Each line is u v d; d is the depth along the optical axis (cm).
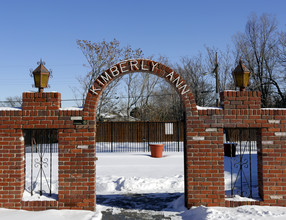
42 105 596
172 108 3136
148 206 657
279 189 584
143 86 3047
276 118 595
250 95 601
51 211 568
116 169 1099
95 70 2520
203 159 595
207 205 588
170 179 897
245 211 547
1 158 585
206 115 600
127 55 2606
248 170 1002
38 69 605
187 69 3266
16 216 534
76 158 591
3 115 590
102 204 676
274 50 2661
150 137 2281
